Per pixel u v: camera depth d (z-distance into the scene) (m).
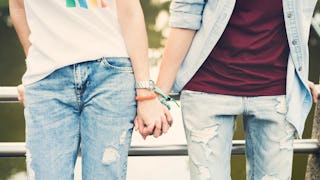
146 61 2.12
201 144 2.28
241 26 2.22
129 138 2.13
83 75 2.05
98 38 2.05
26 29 2.20
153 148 2.46
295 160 4.40
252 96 2.26
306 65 2.27
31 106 2.08
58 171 2.08
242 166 5.00
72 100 2.08
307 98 2.32
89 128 2.10
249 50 2.23
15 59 9.93
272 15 2.22
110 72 2.06
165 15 10.91
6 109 8.49
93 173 2.11
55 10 2.05
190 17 2.26
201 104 2.27
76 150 2.13
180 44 2.28
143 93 2.11
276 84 2.26
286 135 2.29
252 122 2.32
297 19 2.22
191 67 2.27
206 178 2.28
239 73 2.24
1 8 10.06
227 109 2.26
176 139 7.38
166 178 8.52
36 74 2.06
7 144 2.43
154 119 2.13
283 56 2.26
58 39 2.04
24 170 9.09
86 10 2.05
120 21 2.09
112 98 2.07
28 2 2.08
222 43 2.24
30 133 2.08
